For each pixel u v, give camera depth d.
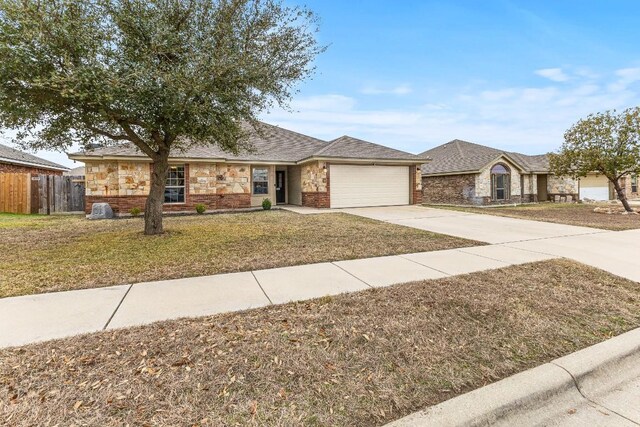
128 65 5.81
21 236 8.17
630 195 26.44
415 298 3.87
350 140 17.86
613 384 2.54
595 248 6.91
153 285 4.39
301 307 3.60
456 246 7.05
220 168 15.64
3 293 4.04
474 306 3.66
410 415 2.02
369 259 5.88
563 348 2.85
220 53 6.23
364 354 2.68
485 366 2.55
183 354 2.61
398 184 17.25
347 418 1.98
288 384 2.29
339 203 15.92
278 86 7.30
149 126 6.75
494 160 19.64
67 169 23.06
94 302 3.75
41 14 5.01
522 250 6.68
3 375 2.31
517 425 2.12
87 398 2.09
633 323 3.37
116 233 8.56
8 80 5.42
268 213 13.74
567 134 15.41
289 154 18.11
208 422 1.92
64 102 6.04
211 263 5.53
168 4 6.20
